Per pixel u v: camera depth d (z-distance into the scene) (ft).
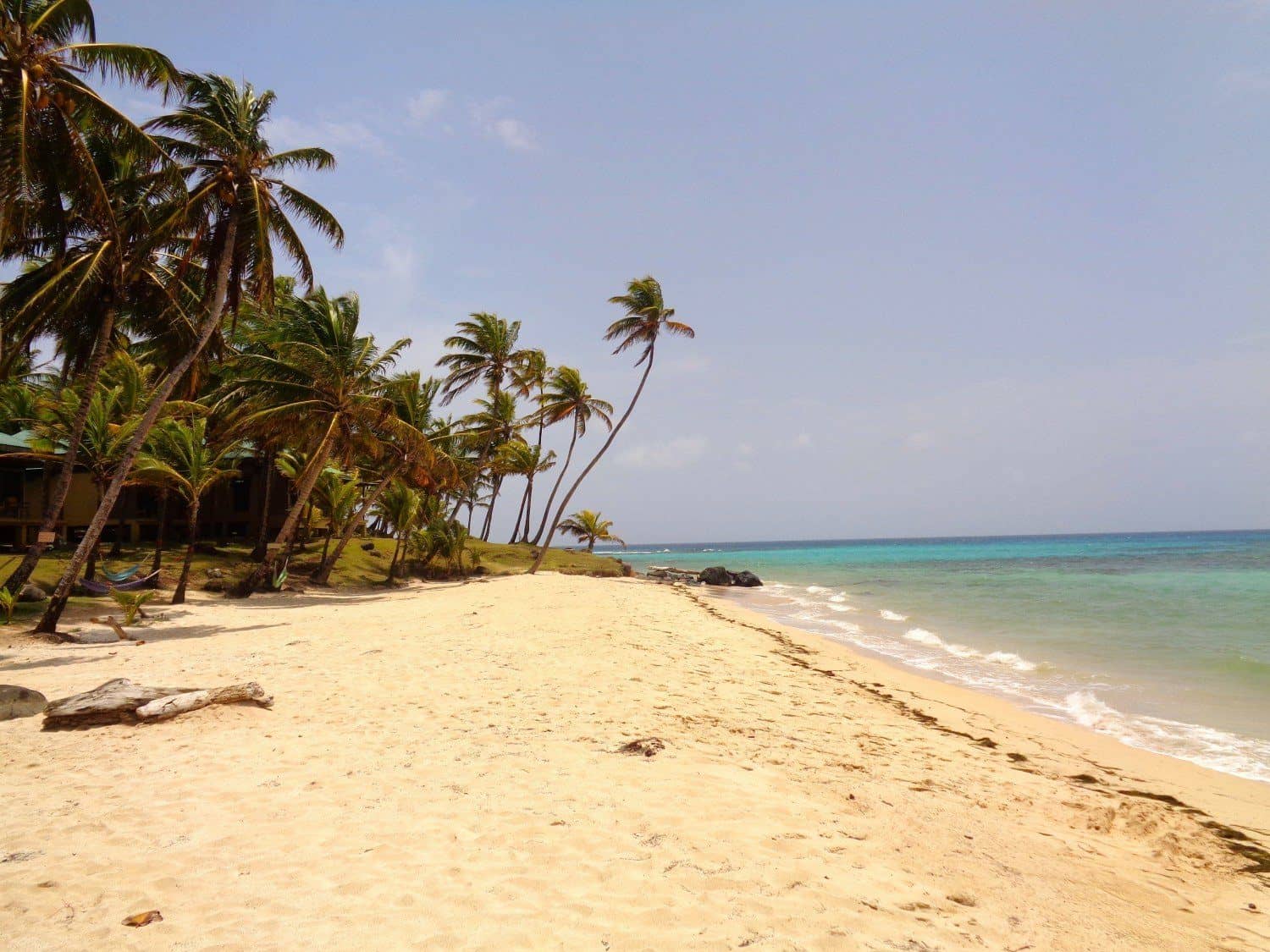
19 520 92.79
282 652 41.70
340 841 15.85
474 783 19.52
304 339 84.89
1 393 89.86
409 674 34.40
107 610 63.21
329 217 65.82
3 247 49.52
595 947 11.68
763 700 32.99
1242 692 41.75
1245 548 269.64
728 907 13.00
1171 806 23.06
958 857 16.29
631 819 16.99
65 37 48.01
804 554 358.43
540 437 178.19
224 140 58.29
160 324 67.67
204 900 13.21
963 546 483.10
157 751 22.41
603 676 34.50
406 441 96.89
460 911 12.81
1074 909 14.28
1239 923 14.92
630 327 122.93
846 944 11.89
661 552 530.68
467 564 126.31
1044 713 36.63
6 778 19.94
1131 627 68.28
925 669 49.11
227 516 117.50
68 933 11.97
